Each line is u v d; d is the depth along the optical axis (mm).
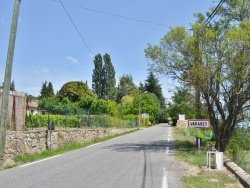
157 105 106438
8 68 13383
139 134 41250
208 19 19859
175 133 44281
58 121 23984
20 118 17141
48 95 102500
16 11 13875
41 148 17719
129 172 11461
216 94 20234
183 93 22266
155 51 21578
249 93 19281
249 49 18297
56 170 11656
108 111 70188
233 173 11328
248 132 23922
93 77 106000
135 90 124062
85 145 23203
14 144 14789
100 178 10188
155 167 12805
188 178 10398
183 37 20594
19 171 11383
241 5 20562
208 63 19609
